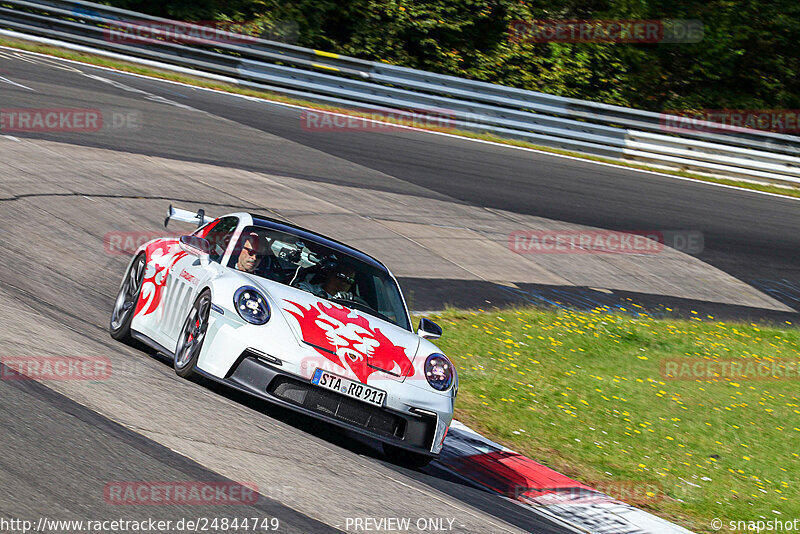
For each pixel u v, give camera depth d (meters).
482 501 8.84
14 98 24.66
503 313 17.94
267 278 9.74
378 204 23.58
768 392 16.64
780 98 48.25
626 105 45.12
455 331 16.12
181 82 33.03
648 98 46.69
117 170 20.62
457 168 28.88
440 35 44.50
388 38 43.59
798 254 27.12
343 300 9.91
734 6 47.28
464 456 10.50
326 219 21.25
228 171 23.14
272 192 22.30
